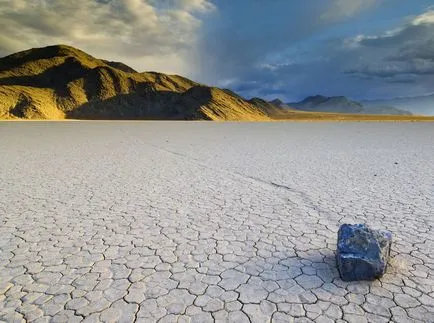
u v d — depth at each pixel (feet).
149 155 46.39
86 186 26.45
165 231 16.22
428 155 43.24
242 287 10.85
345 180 27.81
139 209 20.02
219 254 13.48
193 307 9.79
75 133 95.96
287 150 51.60
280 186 25.93
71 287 11.07
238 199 22.08
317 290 10.55
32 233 16.14
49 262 12.96
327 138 75.15
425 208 19.36
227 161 40.04
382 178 28.45
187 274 11.83
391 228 16.11
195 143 65.31
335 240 14.74
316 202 21.09
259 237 15.24
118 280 11.48
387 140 67.56
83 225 17.22
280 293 10.44
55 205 20.99
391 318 9.09
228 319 9.19
